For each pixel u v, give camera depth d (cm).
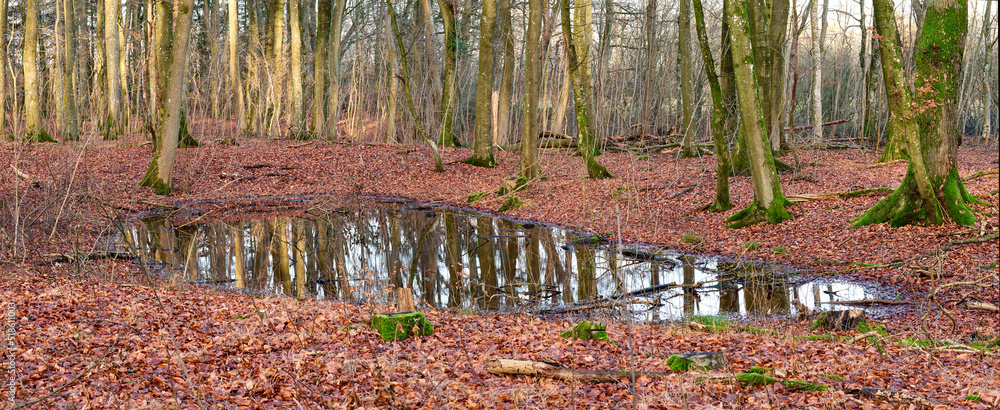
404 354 742
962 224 1430
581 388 629
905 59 3303
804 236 1608
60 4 3709
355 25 4647
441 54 4516
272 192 2628
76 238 1291
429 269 1508
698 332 926
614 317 1058
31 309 846
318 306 998
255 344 755
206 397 582
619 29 4441
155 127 3097
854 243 1497
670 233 1798
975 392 599
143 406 548
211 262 1526
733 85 2084
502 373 675
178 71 2389
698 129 4300
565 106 3744
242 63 4375
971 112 4709
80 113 3522
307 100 4200
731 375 611
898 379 659
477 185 2731
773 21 2609
